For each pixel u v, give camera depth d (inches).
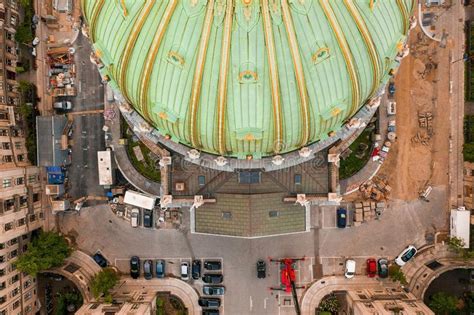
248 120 1865.2
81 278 3090.6
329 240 3245.6
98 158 3149.6
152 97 1955.0
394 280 3134.8
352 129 2349.9
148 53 1815.9
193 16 1675.7
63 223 3289.9
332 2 1697.8
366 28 1792.6
